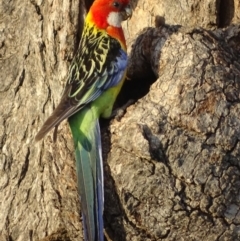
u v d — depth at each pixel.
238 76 11.00
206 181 10.59
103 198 10.73
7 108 13.29
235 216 10.75
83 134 10.98
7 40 13.38
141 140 10.52
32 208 13.03
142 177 10.60
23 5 13.31
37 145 13.05
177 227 10.73
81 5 12.54
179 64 10.98
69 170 11.23
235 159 10.67
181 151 10.61
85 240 10.65
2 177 13.19
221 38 11.45
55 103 12.85
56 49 12.70
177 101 10.71
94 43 11.73
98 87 11.21
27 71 13.24
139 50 11.75
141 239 10.89
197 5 12.20
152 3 12.46
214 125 10.65
